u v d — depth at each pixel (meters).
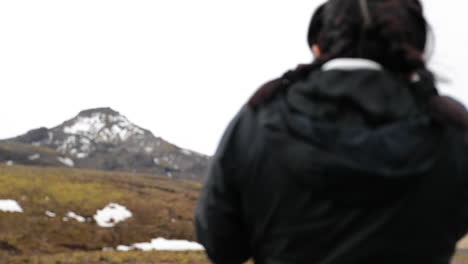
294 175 0.96
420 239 0.93
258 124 1.04
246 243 1.15
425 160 0.93
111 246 44.12
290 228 0.98
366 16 1.01
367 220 0.92
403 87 1.00
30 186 60.53
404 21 1.01
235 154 1.08
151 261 28.84
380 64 1.02
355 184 0.90
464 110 0.97
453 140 0.97
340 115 0.97
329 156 0.91
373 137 0.92
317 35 1.21
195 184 110.25
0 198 52.22
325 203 0.94
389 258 0.93
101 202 60.97
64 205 55.91
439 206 0.94
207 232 1.14
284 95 1.07
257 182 1.03
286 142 0.97
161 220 59.12
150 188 83.00
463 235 1.04
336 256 0.94
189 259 30.44
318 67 1.06
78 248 41.22
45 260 26.95
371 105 0.95
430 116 0.97
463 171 0.98
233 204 1.10
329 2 1.16
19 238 39.44
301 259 0.98
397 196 0.92
